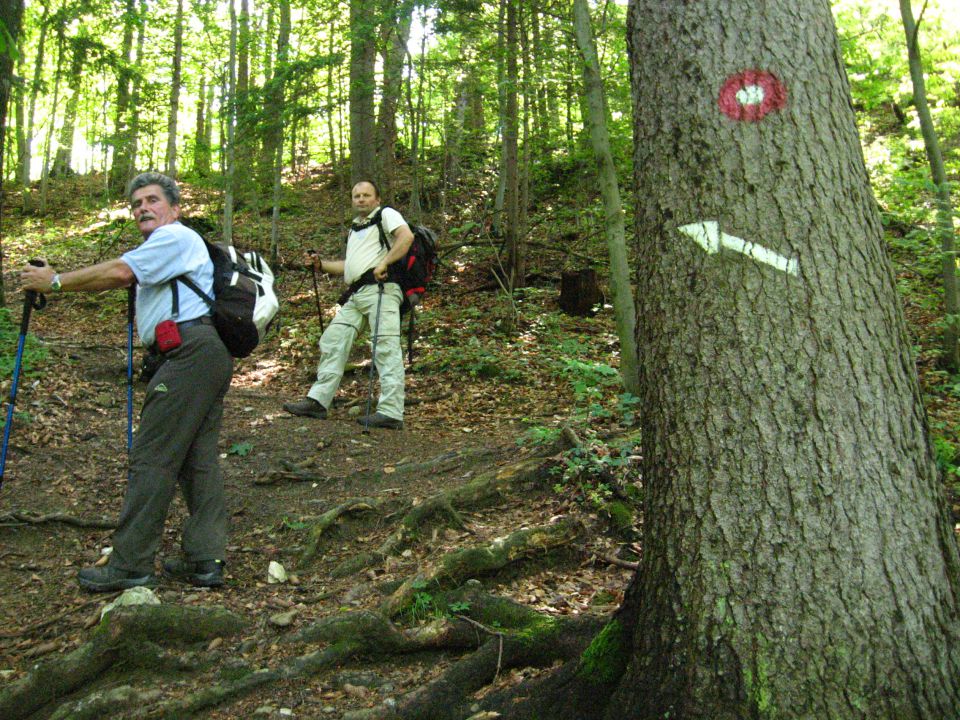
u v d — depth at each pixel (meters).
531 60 7.77
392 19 8.17
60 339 7.79
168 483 3.40
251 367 7.87
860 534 1.97
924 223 9.01
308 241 12.73
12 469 4.58
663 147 2.24
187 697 2.61
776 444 2.02
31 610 3.29
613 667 2.35
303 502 4.50
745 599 2.00
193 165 14.03
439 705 2.57
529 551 3.58
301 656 2.82
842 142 2.18
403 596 3.20
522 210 10.07
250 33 12.12
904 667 1.91
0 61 7.24
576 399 6.16
